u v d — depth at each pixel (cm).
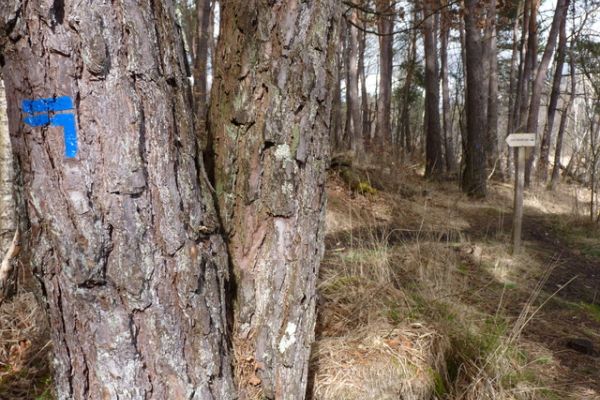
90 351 124
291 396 164
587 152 870
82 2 108
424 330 245
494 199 835
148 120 119
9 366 211
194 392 133
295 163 156
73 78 111
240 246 164
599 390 238
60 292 121
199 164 142
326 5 156
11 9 107
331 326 252
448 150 1332
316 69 156
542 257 496
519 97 1354
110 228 117
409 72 1684
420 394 212
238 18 158
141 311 123
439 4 752
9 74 114
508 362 240
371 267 331
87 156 114
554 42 1076
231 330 166
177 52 129
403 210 624
